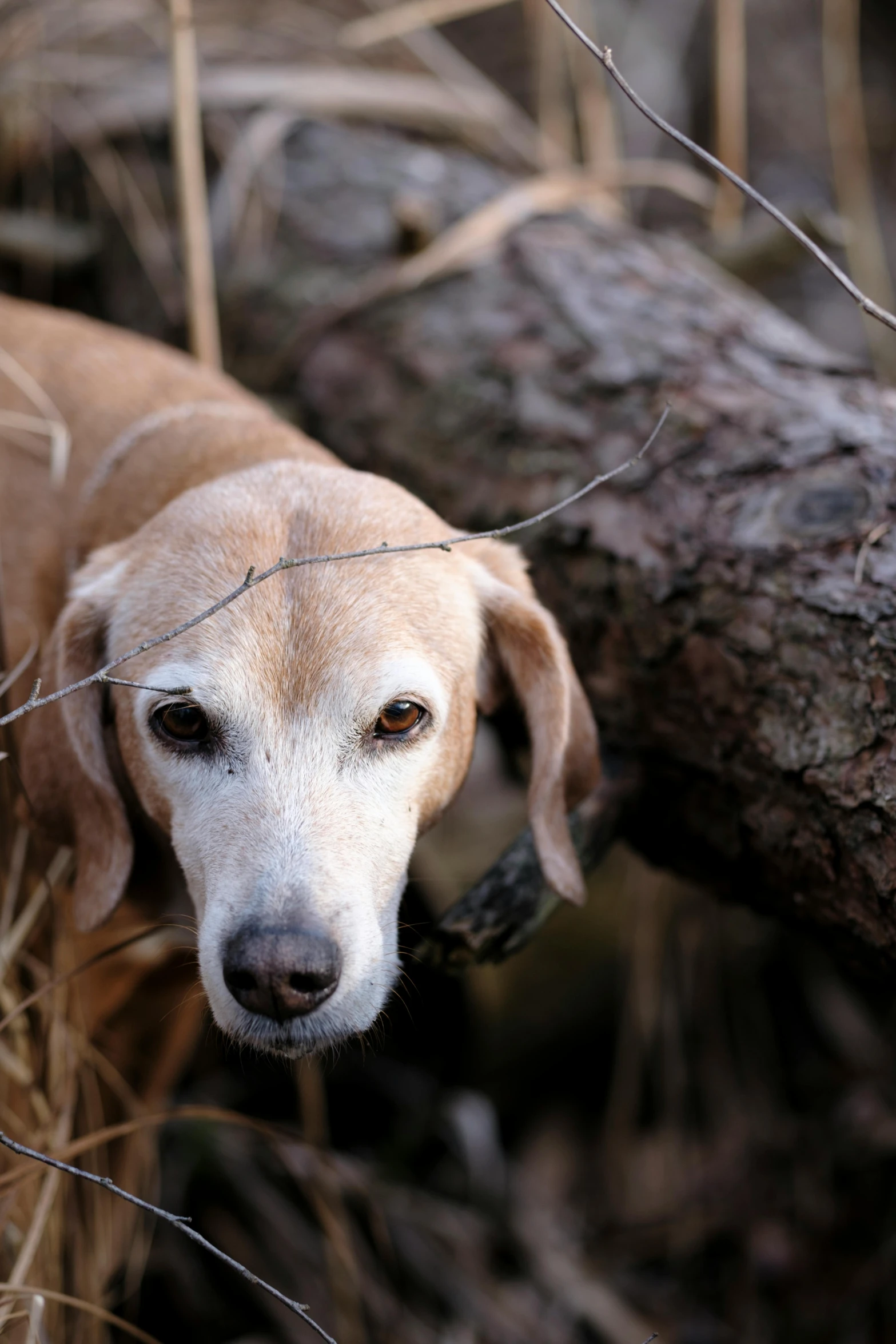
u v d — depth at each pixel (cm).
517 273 307
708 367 263
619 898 361
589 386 268
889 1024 333
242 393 282
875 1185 309
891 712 188
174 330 348
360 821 187
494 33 523
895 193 521
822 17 566
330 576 193
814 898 206
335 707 187
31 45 376
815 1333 299
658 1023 345
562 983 353
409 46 407
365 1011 181
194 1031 286
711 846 224
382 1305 302
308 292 330
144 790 205
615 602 235
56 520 257
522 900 220
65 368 277
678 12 552
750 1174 327
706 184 380
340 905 177
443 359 294
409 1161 336
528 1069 357
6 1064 226
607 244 324
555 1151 350
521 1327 308
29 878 245
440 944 213
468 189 353
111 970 258
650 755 232
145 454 246
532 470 262
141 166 370
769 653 206
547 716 215
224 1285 307
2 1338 211
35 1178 228
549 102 441
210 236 347
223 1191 319
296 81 377
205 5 413
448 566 209
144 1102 284
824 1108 329
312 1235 315
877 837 188
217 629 188
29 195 377
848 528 209
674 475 238
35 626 242
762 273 364
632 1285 321
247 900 175
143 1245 275
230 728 187
